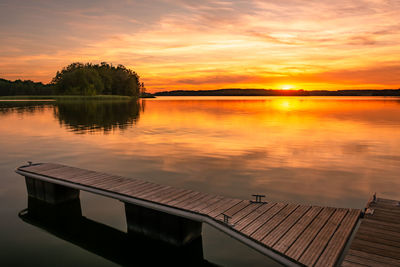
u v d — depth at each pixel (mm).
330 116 45844
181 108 71312
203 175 13078
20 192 11273
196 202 8016
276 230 6578
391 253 5531
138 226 8188
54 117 42719
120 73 180250
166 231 7656
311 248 5863
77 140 22594
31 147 19734
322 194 10750
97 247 7492
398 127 30734
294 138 23484
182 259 6988
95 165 14891
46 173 10664
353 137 23938
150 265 6734
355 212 7512
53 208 9914
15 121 36625
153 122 36188
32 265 6609
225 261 6848
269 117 44062
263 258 6969
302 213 7492
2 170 14000
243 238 6332
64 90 155500
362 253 5559
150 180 12352
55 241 7746
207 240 7859
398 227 6551
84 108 67312
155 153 17781
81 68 156125
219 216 7156
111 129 29141
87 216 9305
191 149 19016
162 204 7809
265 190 11133
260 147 19688
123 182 9680
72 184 9562
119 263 6785
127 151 18375
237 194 10672
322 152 18016
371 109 67438
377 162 15477
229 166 14609
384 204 7926
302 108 72875
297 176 12922
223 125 32844
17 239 7824
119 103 103375
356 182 12141
